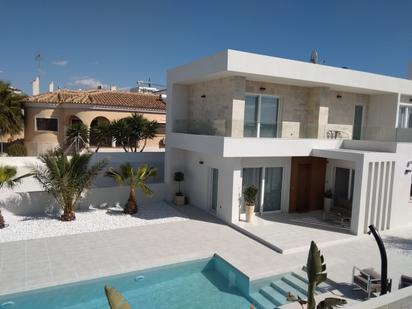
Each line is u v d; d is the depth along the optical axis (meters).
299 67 16.28
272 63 15.52
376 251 13.21
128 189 19.36
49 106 29.25
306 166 18.53
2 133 27.91
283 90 18.00
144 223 16.12
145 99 34.56
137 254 12.30
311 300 5.91
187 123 18.66
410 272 11.25
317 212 18.42
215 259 12.59
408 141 16.19
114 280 10.82
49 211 17.17
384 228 15.80
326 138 18.41
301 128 17.66
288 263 11.83
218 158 17.17
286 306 9.01
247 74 15.41
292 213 18.06
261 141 15.71
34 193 16.75
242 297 10.12
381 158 15.00
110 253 12.31
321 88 18.12
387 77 19.34
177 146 19.20
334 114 20.19
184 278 11.37
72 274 10.51
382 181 15.34
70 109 29.19
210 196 18.45
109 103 29.89
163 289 10.52
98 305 9.45
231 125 15.09
